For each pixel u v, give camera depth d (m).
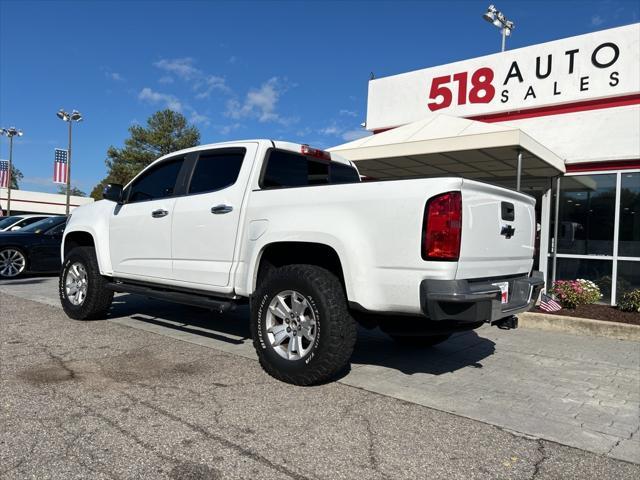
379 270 3.63
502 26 15.54
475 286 3.64
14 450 2.78
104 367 4.38
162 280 5.31
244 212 4.52
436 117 9.16
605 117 9.52
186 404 3.55
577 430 3.41
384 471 2.70
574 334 6.81
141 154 42.84
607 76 9.59
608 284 9.07
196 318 6.72
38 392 3.69
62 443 2.88
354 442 3.04
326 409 3.56
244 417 3.36
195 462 2.71
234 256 4.56
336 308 3.85
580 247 9.45
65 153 30.91
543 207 9.73
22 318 6.45
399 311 3.57
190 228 4.96
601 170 9.16
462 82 11.45
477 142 7.45
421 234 3.44
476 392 4.14
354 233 3.75
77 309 6.25
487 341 6.22
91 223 6.25
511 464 2.86
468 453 2.97
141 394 3.72
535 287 4.56
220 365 4.55
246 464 2.71
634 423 3.57
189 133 45.09
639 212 8.80
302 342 4.15
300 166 5.14
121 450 2.81
